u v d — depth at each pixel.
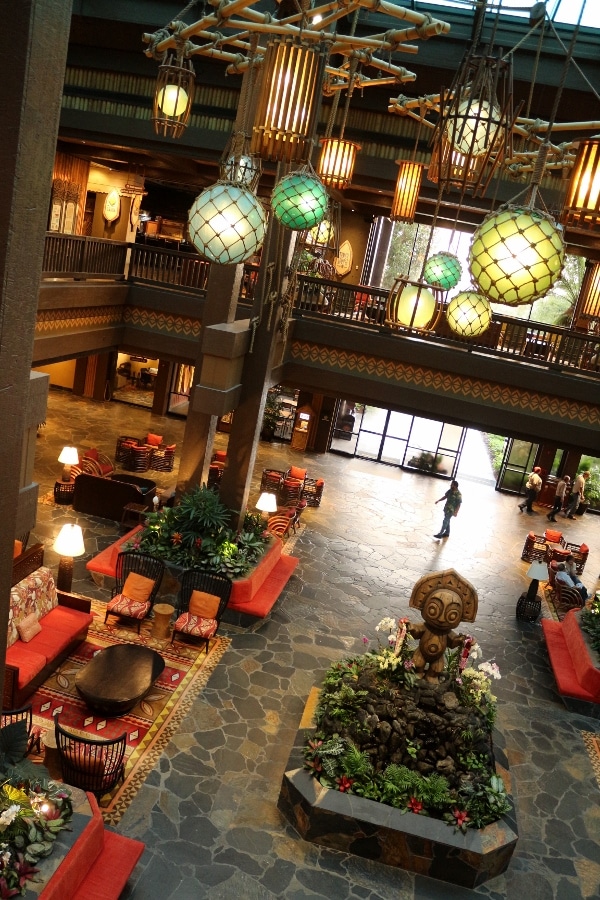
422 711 8.70
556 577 15.45
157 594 12.43
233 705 10.06
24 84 2.84
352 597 14.01
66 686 9.65
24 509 3.99
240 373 12.92
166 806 8.09
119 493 14.83
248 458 13.39
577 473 22.94
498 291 3.89
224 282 12.73
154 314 15.61
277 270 12.38
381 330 14.16
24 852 5.82
